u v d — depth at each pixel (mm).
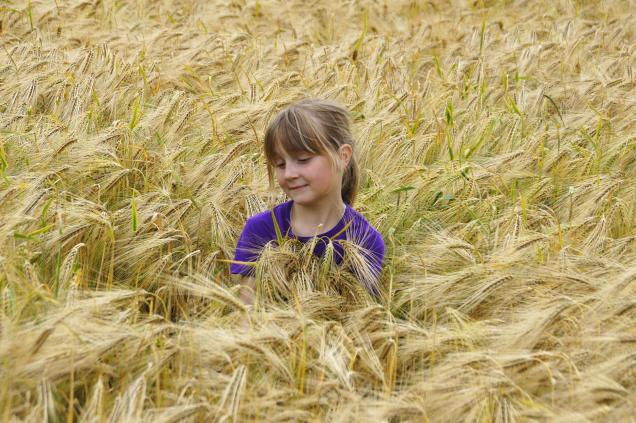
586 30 9508
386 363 2807
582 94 6598
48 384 2318
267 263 3199
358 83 6688
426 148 5055
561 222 4449
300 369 2602
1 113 5012
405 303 3420
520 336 2809
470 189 4410
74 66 6082
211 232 3826
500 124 5750
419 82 7082
